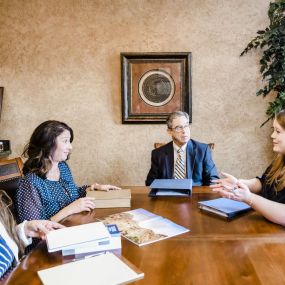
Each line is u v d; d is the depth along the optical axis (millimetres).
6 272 1050
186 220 1405
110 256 1053
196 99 3057
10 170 1915
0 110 3072
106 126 3113
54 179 1729
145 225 1348
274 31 2514
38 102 3109
